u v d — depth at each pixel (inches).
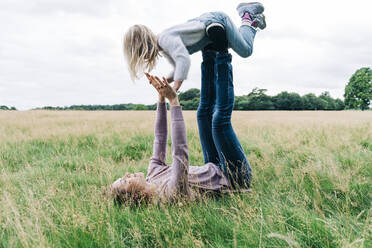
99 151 207.8
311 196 93.3
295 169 123.2
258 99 2844.5
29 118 627.8
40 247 61.1
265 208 83.4
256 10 118.9
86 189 109.7
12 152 201.2
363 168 121.1
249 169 101.0
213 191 96.5
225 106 96.9
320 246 64.6
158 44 100.1
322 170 113.5
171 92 85.5
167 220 77.0
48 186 110.0
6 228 75.7
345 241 59.1
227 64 97.7
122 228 77.4
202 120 112.6
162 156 102.5
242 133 279.4
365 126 291.7
